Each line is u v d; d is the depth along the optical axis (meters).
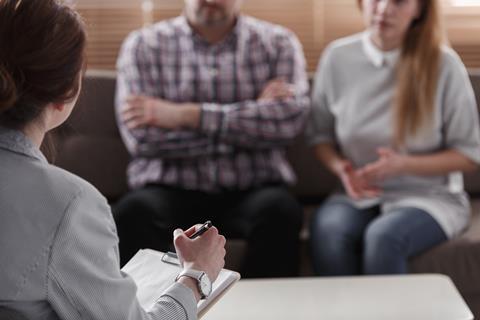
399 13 2.22
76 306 0.97
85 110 2.53
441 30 2.27
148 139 2.28
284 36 2.46
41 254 0.95
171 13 3.04
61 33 1.00
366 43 2.37
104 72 2.66
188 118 2.26
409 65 2.26
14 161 0.99
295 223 2.20
